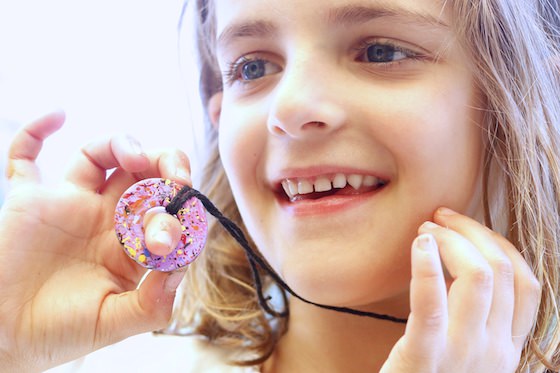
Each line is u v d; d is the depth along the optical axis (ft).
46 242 1.29
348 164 1.22
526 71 1.29
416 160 1.21
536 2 1.34
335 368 1.39
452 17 1.24
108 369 1.49
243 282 1.60
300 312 1.43
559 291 1.32
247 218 1.35
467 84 1.25
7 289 1.26
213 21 1.53
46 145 1.89
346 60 1.24
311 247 1.25
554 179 1.31
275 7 1.24
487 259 1.18
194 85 1.65
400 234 1.23
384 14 1.21
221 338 1.55
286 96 1.20
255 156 1.31
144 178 1.34
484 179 1.30
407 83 1.22
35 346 1.26
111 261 1.32
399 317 1.35
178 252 1.20
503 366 1.17
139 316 1.28
